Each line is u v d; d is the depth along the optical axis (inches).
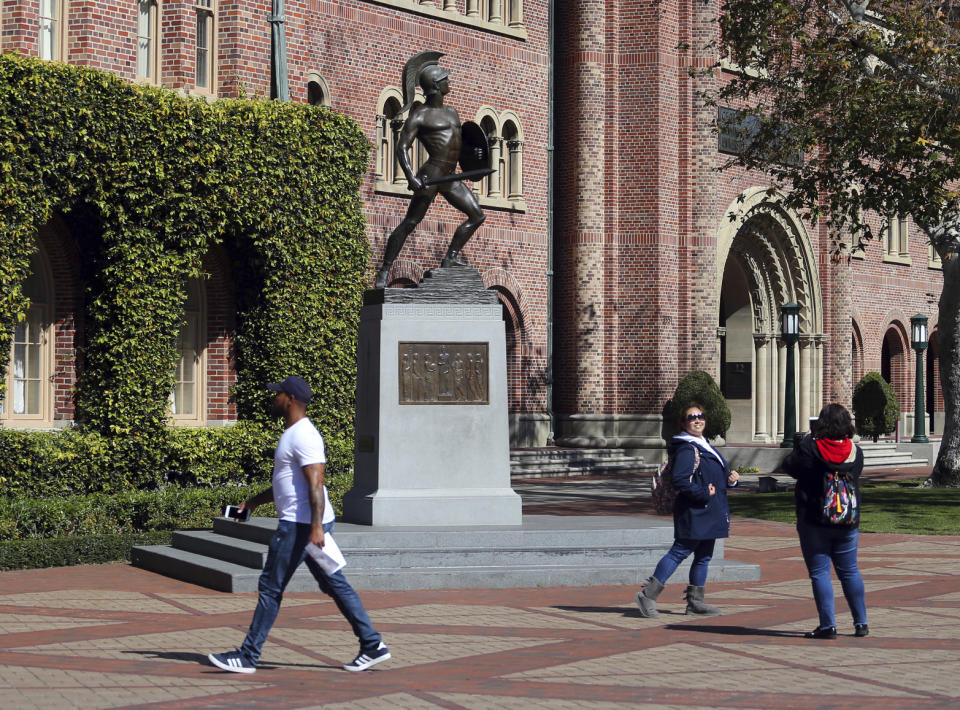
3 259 736.3
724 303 1649.9
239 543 608.4
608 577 583.2
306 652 416.2
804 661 403.5
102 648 419.5
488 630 458.9
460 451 620.4
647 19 1392.7
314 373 898.7
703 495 481.1
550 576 576.1
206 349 905.5
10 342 743.1
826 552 444.5
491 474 623.8
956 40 968.9
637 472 1359.5
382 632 454.3
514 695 353.4
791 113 1035.9
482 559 578.6
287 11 924.0
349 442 911.7
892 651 420.2
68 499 731.4
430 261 1218.6
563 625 470.3
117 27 836.6
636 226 1398.9
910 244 1931.6
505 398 626.8
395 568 568.7
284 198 879.1
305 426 378.9
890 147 956.6
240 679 372.2
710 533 484.4
